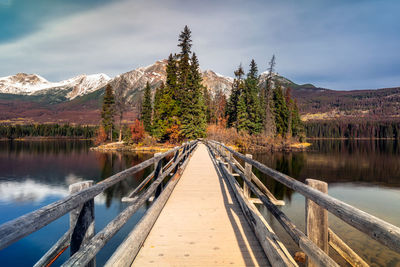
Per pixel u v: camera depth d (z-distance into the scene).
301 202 11.72
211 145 17.17
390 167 24.45
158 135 42.97
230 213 4.11
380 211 11.57
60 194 15.23
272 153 37.44
